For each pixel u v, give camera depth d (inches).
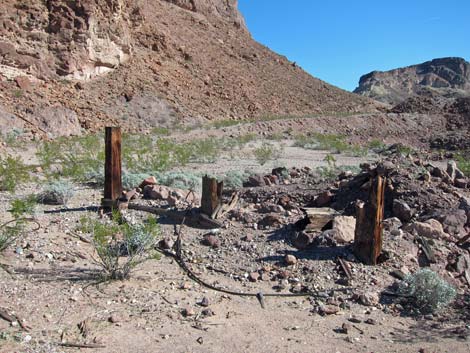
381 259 273.4
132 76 1909.4
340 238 292.7
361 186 377.1
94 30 1772.9
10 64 1409.9
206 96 2241.6
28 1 1582.2
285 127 1750.7
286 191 415.2
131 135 1316.4
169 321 210.5
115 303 223.8
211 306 228.5
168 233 332.8
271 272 269.6
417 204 343.0
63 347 183.8
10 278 242.4
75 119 1264.8
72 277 250.5
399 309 230.8
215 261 287.0
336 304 233.1
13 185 461.7
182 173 553.0
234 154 959.6
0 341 183.0
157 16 2979.8
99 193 468.8
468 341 202.1
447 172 415.8
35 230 323.3
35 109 1207.6
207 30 3339.1
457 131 1903.3
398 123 2005.4
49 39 1617.9
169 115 1777.8
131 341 192.1
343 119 1959.9
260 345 194.9
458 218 320.2
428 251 287.6
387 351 192.9
